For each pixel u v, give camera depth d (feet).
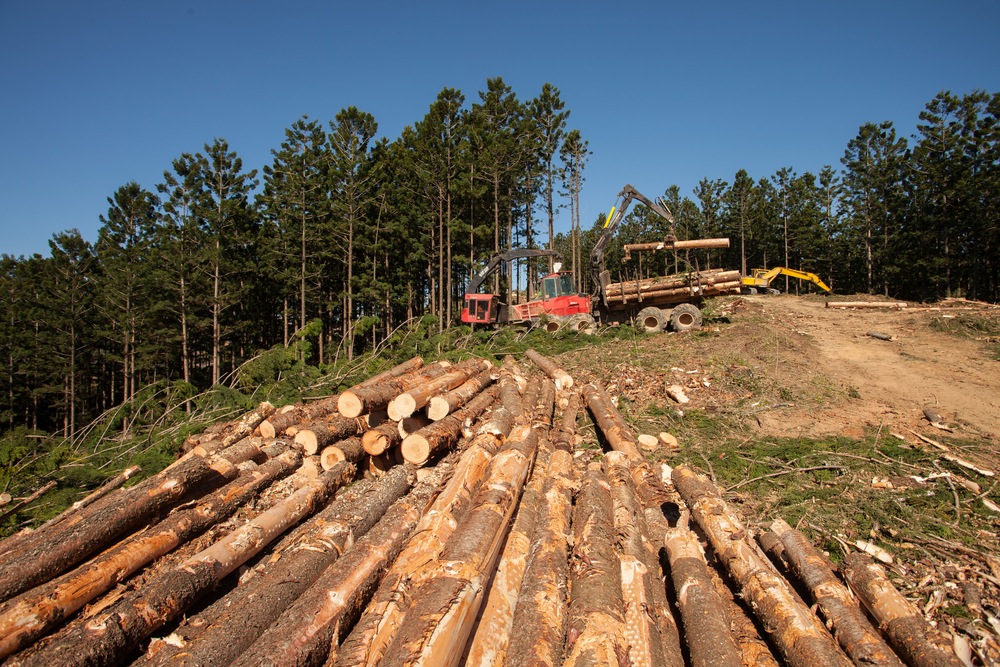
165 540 14.61
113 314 99.86
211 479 18.08
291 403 32.96
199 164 97.09
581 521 14.82
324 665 10.34
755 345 43.27
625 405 33.32
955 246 108.88
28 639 11.09
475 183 103.09
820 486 21.83
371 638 10.14
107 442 31.86
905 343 45.68
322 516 16.56
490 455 18.22
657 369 39.55
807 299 87.10
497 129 102.01
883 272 130.62
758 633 11.57
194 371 111.75
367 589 12.12
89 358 106.83
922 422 28.66
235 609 11.70
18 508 20.90
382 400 22.30
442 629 9.48
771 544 14.99
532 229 125.49
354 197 101.09
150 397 37.06
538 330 56.49
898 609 11.48
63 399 103.04
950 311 55.47
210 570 13.38
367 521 15.85
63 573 12.83
